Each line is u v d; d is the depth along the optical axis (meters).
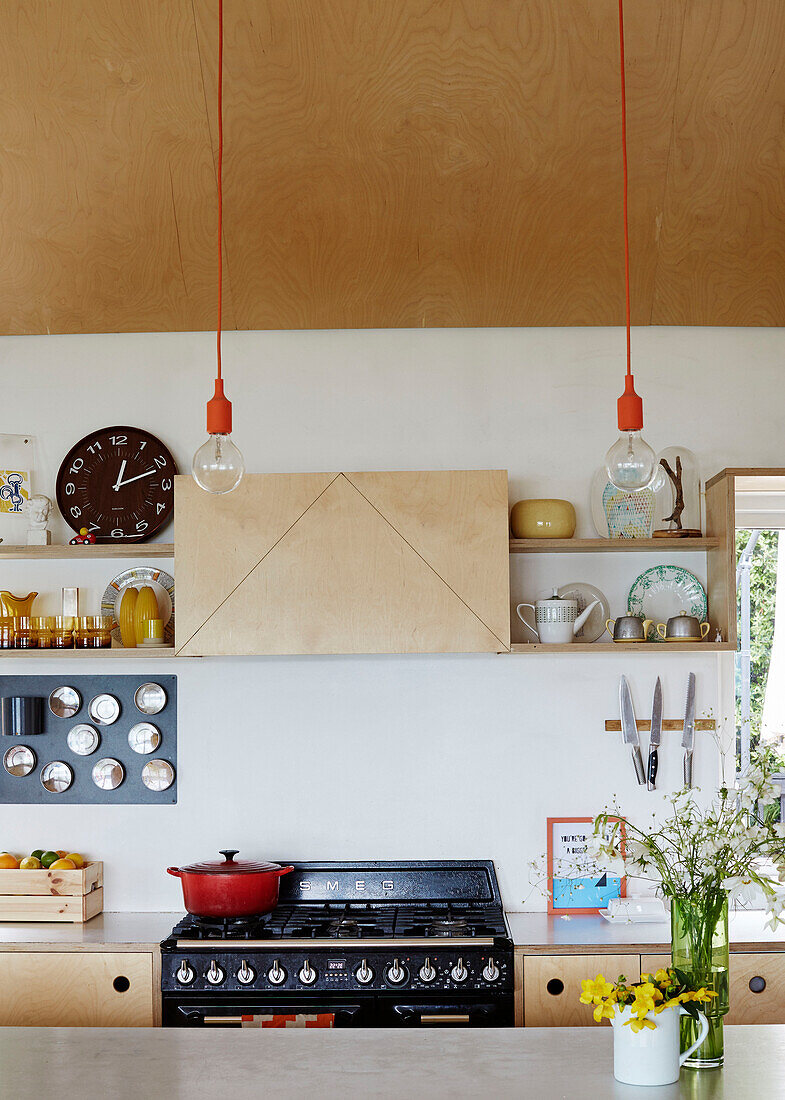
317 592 3.37
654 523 3.58
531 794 3.64
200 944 3.10
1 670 3.77
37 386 3.82
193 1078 1.96
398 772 3.66
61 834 3.70
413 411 3.77
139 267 3.59
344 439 3.77
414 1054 2.10
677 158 3.27
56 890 3.46
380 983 3.07
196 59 3.02
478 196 3.37
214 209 3.41
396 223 3.45
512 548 3.54
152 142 3.23
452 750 3.66
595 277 3.61
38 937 3.24
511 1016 3.07
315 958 3.08
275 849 3.66
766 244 3.50
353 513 3.38
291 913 3.40
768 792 2.06
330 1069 2.01
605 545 3.48
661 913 3.43
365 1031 2.27
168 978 3.10
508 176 3.32
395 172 3.30
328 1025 3.06
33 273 3.61
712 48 2.99
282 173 3.32
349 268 3.59
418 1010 3.06
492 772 3.66
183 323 3.77
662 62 3.03
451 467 3.75
